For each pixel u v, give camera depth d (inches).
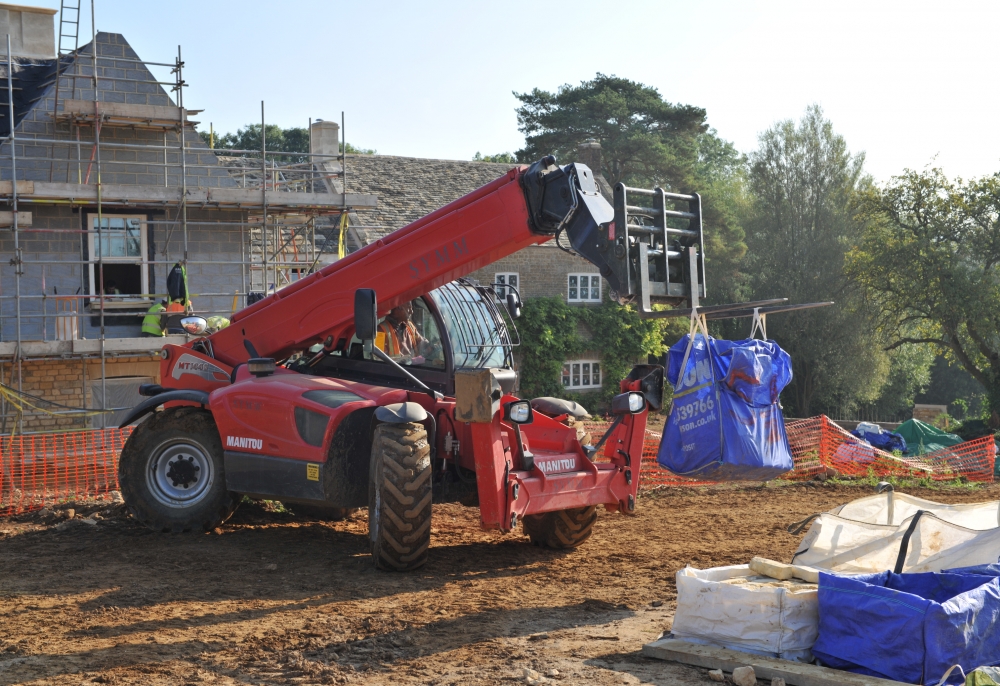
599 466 330.0
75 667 217.5
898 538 243.4
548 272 1450.5
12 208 739.4
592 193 302.7
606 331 1470.2
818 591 207.3
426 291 345.4
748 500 495.8
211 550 346.3
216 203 787.4
